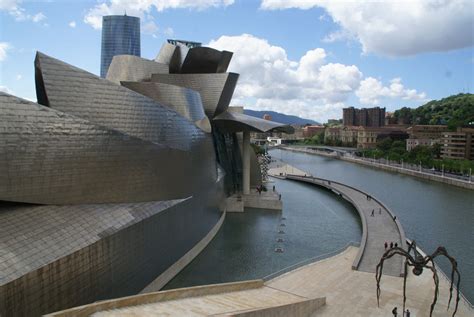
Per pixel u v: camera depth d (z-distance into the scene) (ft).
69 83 67.56
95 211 66.59
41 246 53.47
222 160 173.06
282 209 168.14
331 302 74.64
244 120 164.66
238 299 61.67
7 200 55.57
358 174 343.05
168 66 171.73
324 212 163.63
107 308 47.44
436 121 647.15
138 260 73.05
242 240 120.57
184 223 95.04
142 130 80.38
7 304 45.29
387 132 607.78
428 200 206.28
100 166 67.92
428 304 74.23
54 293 52.80
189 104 114.83
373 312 70.79
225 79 154.81
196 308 51.57
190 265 97.91
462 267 102.68
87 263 59.11
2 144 53.57
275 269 95.91
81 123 64.13
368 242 112.27
